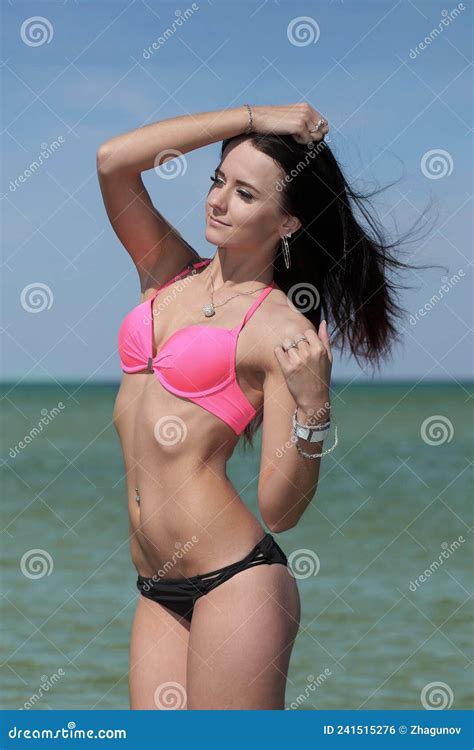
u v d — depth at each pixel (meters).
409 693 18.73
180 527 9.15
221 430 9.20
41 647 21.44
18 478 59.06
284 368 8.83
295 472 9.00
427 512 44.22
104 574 29.42
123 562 31.44
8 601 25.81
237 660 8.90
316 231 9.91
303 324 9.13
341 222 9.98
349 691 18.91
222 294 9.55
